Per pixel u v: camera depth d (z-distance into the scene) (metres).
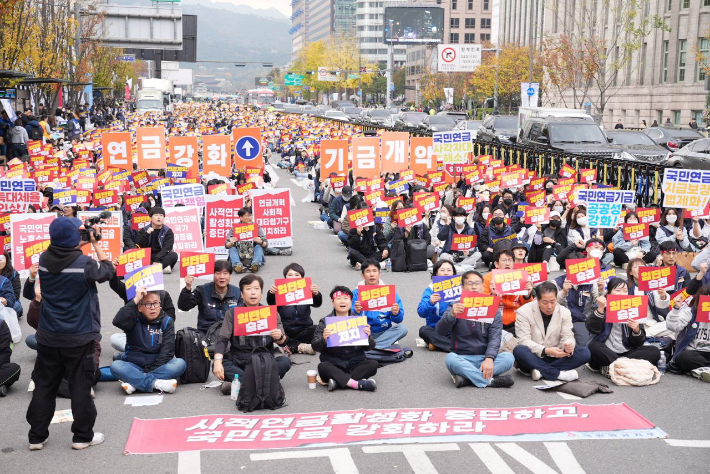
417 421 7.85
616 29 54.53
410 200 18.73
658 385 9.11
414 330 11.69
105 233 15.07
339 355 9.03
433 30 109.00
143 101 82.56
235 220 16.70
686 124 53.53
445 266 10.41
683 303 9.44
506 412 8.12
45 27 43.09
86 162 23.22
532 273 10.30
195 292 9.77
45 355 7.09
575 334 9.92
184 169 22.14
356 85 138.00
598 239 12.05
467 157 21.09
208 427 7.71
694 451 7.12
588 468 6.73
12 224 12.18
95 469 6.76
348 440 7.34
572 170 21.97
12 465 6.86
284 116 78.56
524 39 103.12
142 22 69.56
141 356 8.91
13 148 33.28
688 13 54.00
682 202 14.86
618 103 61.94
